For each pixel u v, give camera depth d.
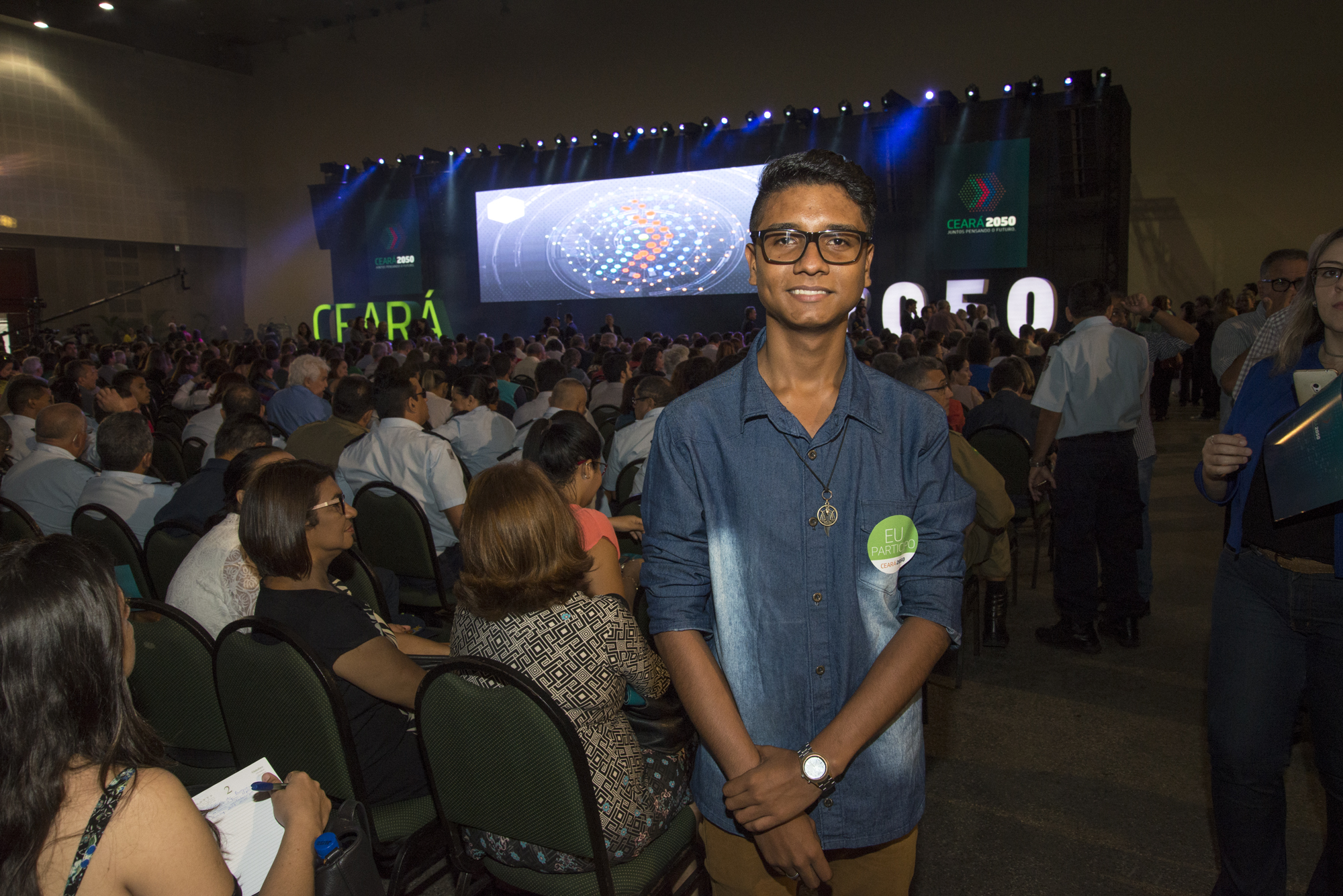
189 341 12.86
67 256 17.27
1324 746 1.39
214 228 19.61
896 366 3.81
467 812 1.44
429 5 17.80
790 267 0.91
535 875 1.46
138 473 2.98
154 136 18.45
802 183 0.92
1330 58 11.64
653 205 14.49
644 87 16.09
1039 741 2.55
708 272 14.30
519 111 17.22
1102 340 3.02
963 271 12.59
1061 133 11.56
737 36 15.30
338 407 3.47
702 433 0.97
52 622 0.83
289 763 1.58
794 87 14.95
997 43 13.55
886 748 1.03
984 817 2.17
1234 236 12.39
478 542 1.43
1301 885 1.87
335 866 1.09
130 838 0.83
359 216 16.95
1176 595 3.83
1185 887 1.89
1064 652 3.22
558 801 1.33
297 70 19.39
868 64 14.41
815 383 0.97
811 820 0.94
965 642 3.33
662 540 0.98
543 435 2.21
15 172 16.34
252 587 1.92
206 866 0.87
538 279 15.60
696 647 0.96
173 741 1.75
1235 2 12.09
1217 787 1.52
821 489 0.96
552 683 1.43
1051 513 4.09
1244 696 1.44
